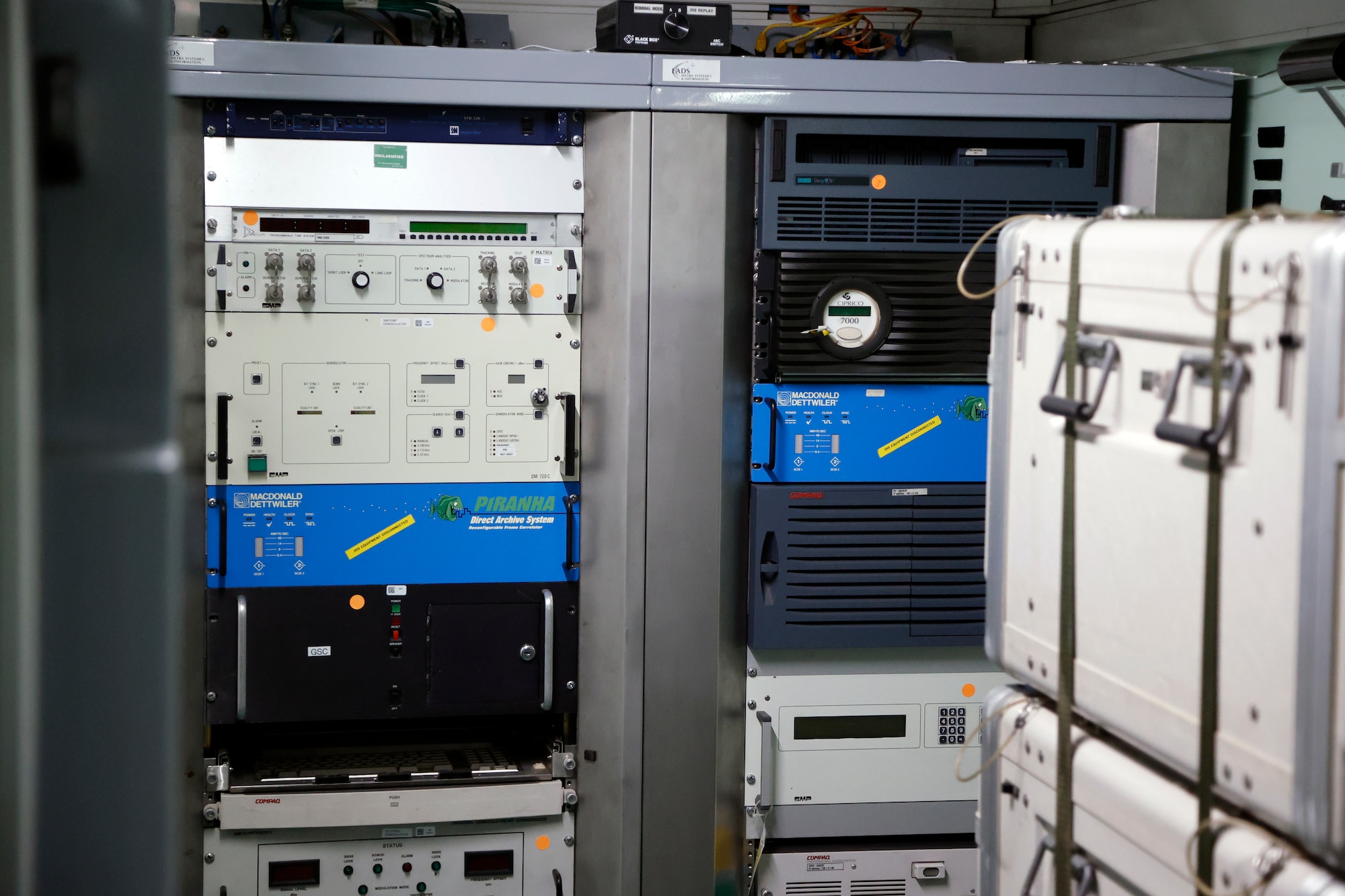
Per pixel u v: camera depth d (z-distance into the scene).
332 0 3.17
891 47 3.44
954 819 3.19
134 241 0.81
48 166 0.79
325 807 3.00
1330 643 1.11
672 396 3.00
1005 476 1.75
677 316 2.98
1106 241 1.48
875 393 3.07
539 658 3.12
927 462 3.10
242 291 2.91
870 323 3.03
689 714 3.07
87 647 0.83
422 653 3.07
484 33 3.39
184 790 2.98
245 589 2.99
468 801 3.06
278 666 3.02
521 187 2.98
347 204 2.92
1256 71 3.04
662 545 3.03
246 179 2.89
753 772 3.14
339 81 2.83
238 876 3.04
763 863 3.16
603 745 3.09
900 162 3.06
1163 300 1.36
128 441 0.83
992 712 1.81
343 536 3.01
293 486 2.99
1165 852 1.38
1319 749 1.12
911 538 3.10
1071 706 1.58
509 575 3.09
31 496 0.78
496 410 3.04
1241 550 1.23
